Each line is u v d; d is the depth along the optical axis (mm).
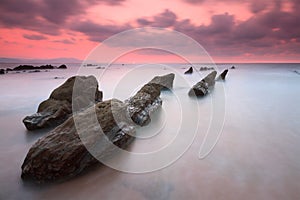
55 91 6141
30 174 3098
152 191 2953
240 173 3352
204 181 3158
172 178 3236
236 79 19000
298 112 7176
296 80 18266
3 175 3281
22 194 2900
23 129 5246
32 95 10156
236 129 5375
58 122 5367
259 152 4082
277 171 3387
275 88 13258
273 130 5316
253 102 8852
